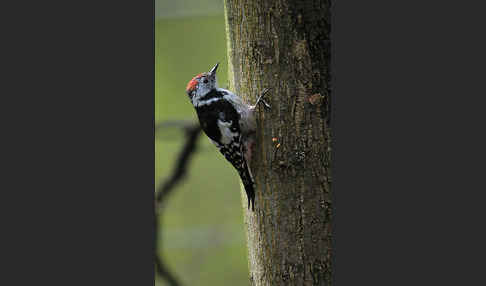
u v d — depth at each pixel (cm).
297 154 994
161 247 1348
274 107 992
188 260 1525
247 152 1018
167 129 1330
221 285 1517
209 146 1356
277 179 1002
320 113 989
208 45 1504
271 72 986
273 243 1017
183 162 1324
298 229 1005
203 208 1586
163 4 1501
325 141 993
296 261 1013
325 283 1017
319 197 1002
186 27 1504
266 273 1034
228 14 1013
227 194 1602
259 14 975
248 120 1002
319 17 966
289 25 969
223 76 1470
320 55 977
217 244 1559
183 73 1493
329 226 1008
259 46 984
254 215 1035
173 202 1559
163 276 1368
